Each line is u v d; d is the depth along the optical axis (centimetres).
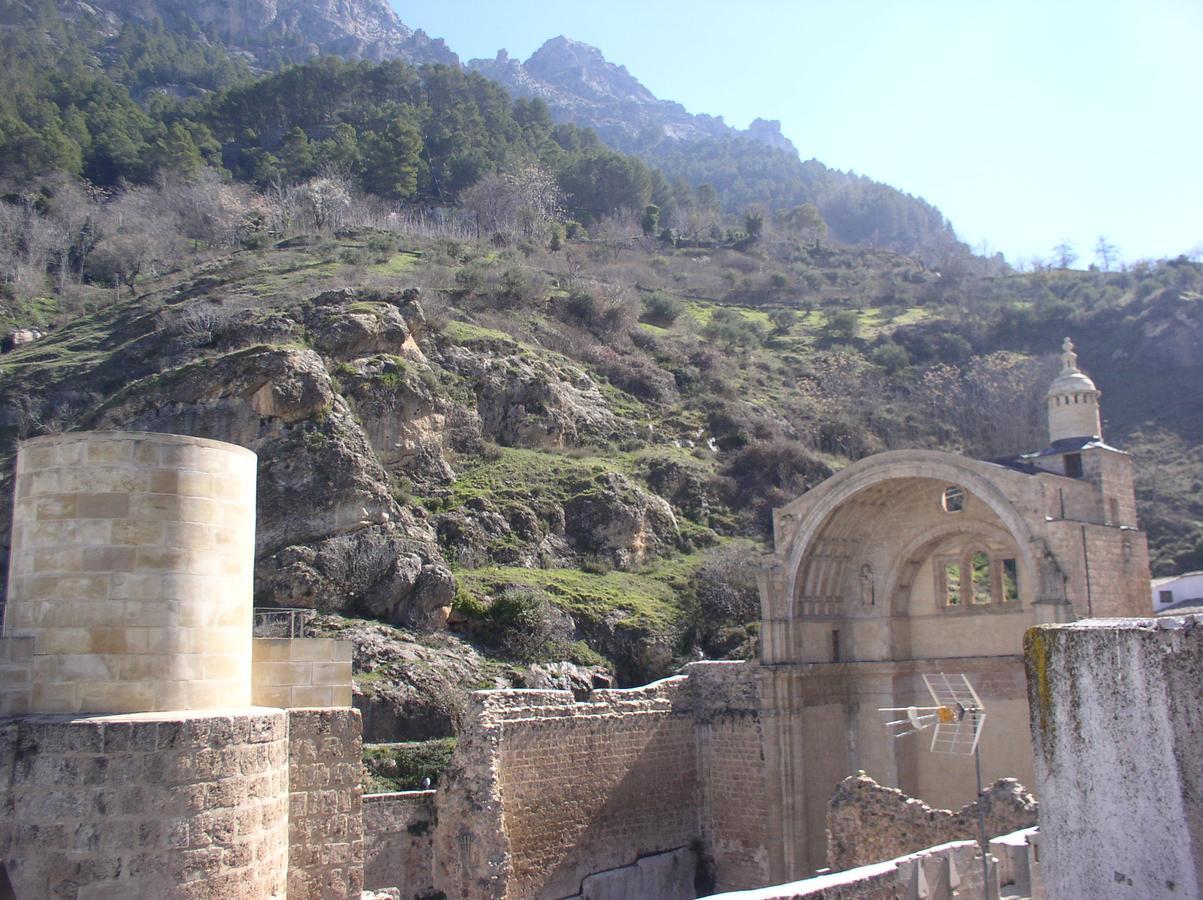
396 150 13388
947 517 4012
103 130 13462
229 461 1460
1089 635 694
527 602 4381
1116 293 11556
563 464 6009
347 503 4434
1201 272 11575
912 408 9025
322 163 13000
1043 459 3909
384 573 4281
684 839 3869
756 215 16962
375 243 9725
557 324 8181
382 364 5381
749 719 3931
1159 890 634
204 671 1388
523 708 3288
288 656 1648
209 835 1268
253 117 15475
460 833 3030
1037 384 9081
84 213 10581
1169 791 635
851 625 4203
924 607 4122
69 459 1362
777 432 7638
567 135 19438
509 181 13788
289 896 1503
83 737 1234
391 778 3381
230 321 5894
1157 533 7481
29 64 16238
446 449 5647
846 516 4066
